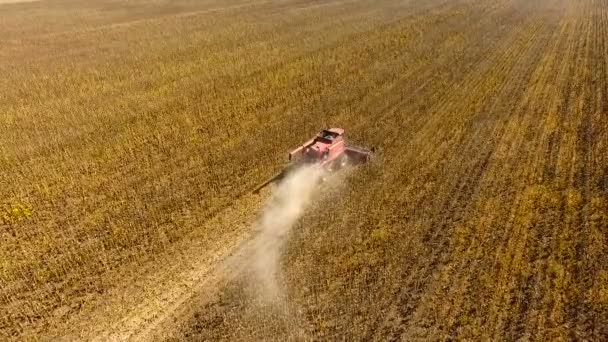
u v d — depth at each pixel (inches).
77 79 1396.4
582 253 599.8
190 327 531.5
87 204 749.9
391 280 573.6
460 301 538.6
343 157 857.5
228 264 628.1
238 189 792.3
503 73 1288.1
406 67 1365.7
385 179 793.6
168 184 803.4
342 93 1182.3
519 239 633.0
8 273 601.0
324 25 2025.1
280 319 530.0
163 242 664.4
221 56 1584.6
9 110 1152.2
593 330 492.4
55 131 1021.2
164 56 1628.9
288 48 1647.4
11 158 899.4
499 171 801.6
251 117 1059.9
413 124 1000.9
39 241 665.0
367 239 648.4
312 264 610.5
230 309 551.8
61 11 2755.9
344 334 505.7
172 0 3073.3
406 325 512.4
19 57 1705.2
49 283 593.0
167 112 1105.4
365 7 2436.0
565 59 1378.0
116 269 616.4
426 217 687.7
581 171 787.4
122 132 1005.8
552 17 1929.1
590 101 1065.5
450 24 1883.6
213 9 2672.2
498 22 1886.1
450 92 1170.0
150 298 574.6
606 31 1657.2
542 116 1003.9
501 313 520.4
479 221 673.6
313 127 999.6
